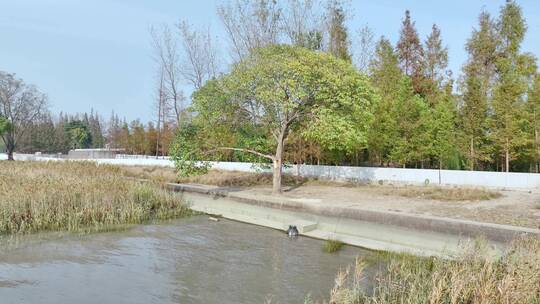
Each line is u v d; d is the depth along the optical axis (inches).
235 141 857.5
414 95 1099.3
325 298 313.0
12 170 905.5
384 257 418.0
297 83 700.7
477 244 353.1
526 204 618.2
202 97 759.1
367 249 458.9
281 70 696.4
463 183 862.5
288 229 540.4
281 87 706.2
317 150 1057.5
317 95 709.3
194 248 457.7
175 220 615.2
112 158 1800.0
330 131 690.8
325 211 603.8
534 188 778.2
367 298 283.6
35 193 573.0
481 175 842.8
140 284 343.6
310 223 551.8
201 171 783.7
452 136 967.0
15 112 2305.6
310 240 500.4
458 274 286.2
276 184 774.5
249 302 307.6
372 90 749.3
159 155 1920.5
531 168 1008.9
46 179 690.2
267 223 593.0
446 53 1386.6
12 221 515.8
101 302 305.4
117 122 3373.5
